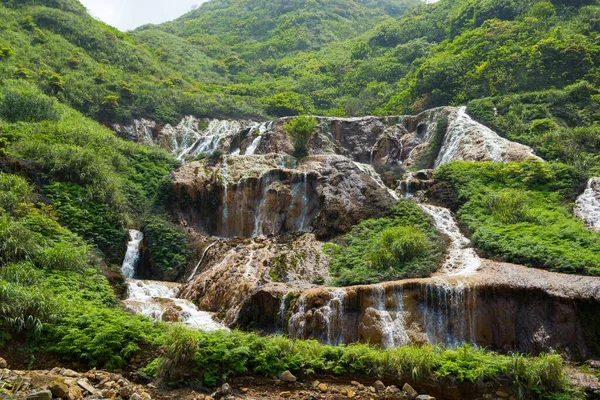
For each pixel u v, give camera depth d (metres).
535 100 31.09
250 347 11.45
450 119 31.55
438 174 25.36
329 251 20.03
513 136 27.98
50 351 11.04
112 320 12.05
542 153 26.00
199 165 28.41
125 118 38.53
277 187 25.44
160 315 16.36
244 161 28.09
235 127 42.28
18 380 9.17
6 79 32.91
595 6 40.69
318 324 14.95
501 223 20.02
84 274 16.00
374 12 93.56
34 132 25.56
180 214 25.83
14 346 10.92
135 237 22.53
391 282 15.70
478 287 14.88
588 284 14.62
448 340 14.59
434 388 10.77
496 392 10.66
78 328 11.59
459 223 21.20
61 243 17.03
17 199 17.98
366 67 54.03
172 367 10.53
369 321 14.72
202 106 43.78
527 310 14.50
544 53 34.25
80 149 23.73
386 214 22.20
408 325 14.73
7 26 41.47
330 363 11.39
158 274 21.70
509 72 35.31
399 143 32.56
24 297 11.72
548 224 19.41
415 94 40.38
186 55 64.50
